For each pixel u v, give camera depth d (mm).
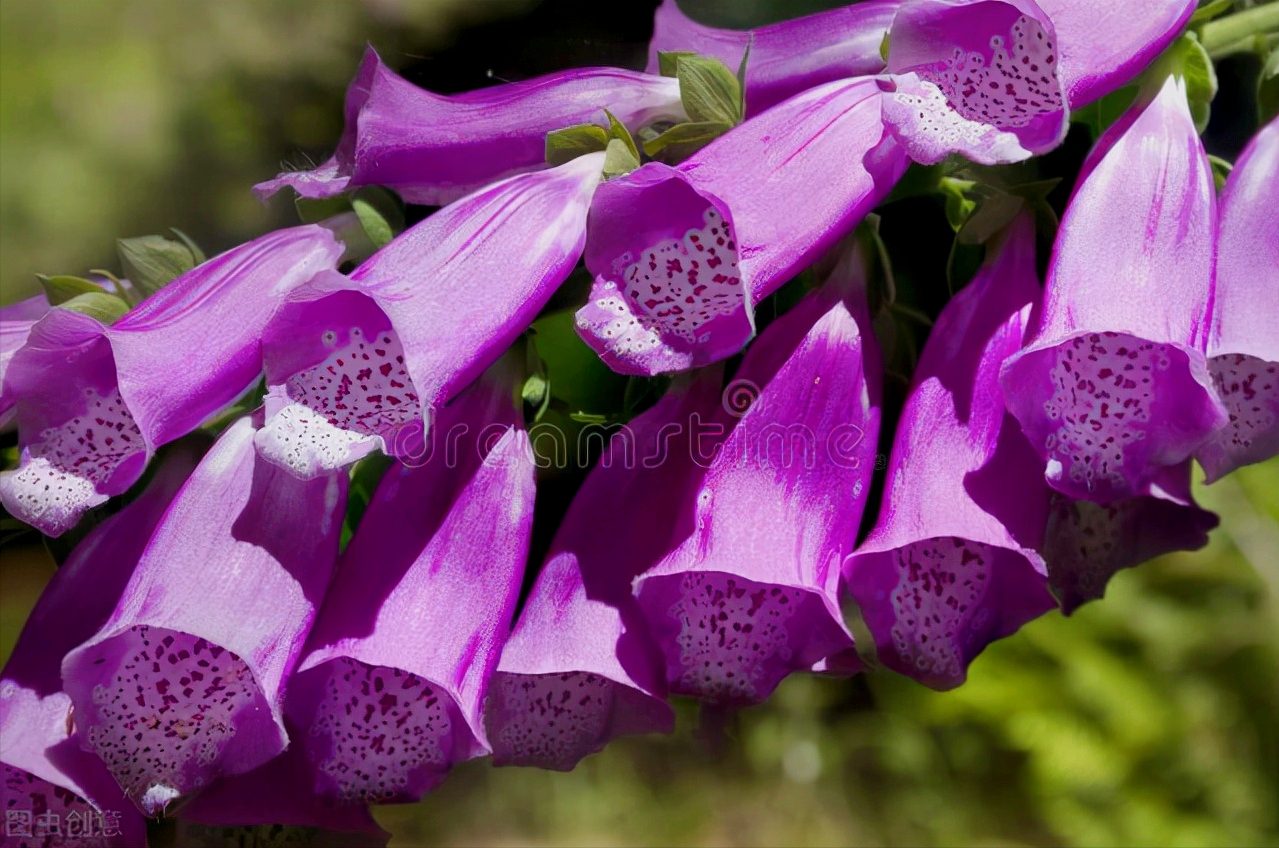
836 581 433
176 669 430
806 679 1558
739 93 444
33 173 1602
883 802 1479
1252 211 439
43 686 436
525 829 1531
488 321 427
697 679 435
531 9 1004
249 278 443
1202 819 1275
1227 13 466
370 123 444
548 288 433
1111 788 1308
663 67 452
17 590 1302
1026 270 444
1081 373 432
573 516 442
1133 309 424
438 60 691
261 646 424
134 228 1609
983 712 1387
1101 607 1342
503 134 448
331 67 1514
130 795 426
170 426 429
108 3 1646
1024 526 434
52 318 425
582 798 1546
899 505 435
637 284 424
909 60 425
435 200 452
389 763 435
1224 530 1270
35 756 431
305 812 445
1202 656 1297
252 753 426
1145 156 434
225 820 442
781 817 1489
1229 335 432
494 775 1582
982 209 447
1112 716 1307
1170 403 428
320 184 447
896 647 437
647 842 1507
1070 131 455
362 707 436
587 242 424
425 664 428
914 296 476
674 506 441
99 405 432
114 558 440
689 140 443
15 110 1633
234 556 427
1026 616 438
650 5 963
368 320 427
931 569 439
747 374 440
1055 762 1319
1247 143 445
